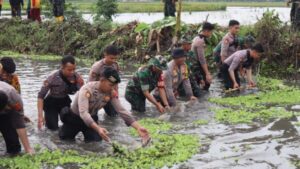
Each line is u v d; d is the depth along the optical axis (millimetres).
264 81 13008
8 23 22016
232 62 11711
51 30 20359
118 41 17578
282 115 9266
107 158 7008
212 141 7750
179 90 11391
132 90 9953
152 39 16656
